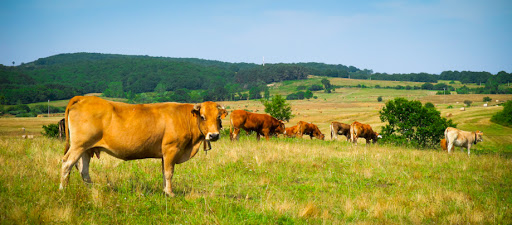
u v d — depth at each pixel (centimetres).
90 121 613
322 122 6894
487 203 771
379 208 683
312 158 1216
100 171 809
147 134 653
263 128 1930
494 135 4569
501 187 956
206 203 629
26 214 496
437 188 884
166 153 679
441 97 14850
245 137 2138
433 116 2548
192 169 938
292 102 16375
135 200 615
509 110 5109
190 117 707
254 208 638
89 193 603
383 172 1072
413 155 1459
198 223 543
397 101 2653
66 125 626
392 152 1573
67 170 610
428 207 720
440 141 2514
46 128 2773
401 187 906
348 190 845
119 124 631
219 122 733
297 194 784
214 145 1404
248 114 1858
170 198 655
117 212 560
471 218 657
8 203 522
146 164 953
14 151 988
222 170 971
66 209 516
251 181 873
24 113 12775
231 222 558
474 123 5281
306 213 634
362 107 12231
